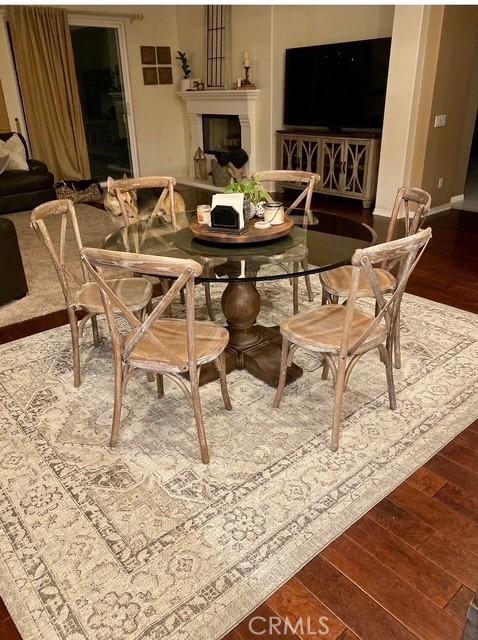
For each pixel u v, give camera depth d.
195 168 8.11
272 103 6.68
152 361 1.88
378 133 5.79
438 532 1.66
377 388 2.43
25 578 1.52
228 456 2.00
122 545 1.62
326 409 2.29
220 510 1.75
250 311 2.58
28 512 1.75
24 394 2.43
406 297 3.49
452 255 4.37
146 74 7.66
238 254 2.30
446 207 6.04
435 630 1.36
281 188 7.09
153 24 7.49
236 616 1.40
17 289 3.52
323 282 2.55
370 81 5.64
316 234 2.64
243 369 2.64
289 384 2.48
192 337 1.78
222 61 7.18
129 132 7.84
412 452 2.01
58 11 6.52
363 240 2.53
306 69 6.23
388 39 5.32
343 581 1.50
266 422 2.21
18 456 2.02
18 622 1.40
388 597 1.45
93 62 7.17
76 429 2.17
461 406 2.29
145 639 1.35
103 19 7.01
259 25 6.43
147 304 2.49
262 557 1.57
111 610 1.42
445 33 4.90
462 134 5.86
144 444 2.08
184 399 2.38
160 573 1.52
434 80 5.03
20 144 6.32
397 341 2.52
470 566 1.54
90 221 5.73
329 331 2.08
